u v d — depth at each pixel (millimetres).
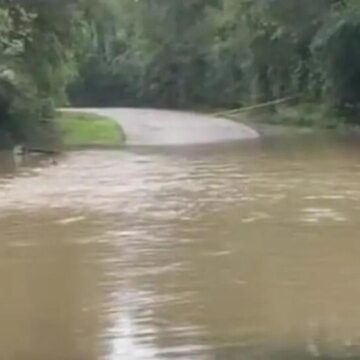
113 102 73188
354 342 8414
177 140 35625
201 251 12703
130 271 11531
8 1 30953
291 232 14055
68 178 21922
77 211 16578
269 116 47438
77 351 8305
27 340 8688
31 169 24188
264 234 13930
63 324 9211
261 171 22891
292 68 48062
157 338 8641
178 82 68312
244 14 47719
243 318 9305
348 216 15500
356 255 12258
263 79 52594
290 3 39656
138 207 16969
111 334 8828
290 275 11148
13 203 17719
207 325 9062
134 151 30062
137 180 21359
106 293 10430
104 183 20859
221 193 18781
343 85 40469
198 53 65688
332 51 39469
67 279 11148
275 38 46031
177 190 19406
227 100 61781
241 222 15102
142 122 46312
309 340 8500
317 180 20719
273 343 8414
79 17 34125
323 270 11422
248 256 12320
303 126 42594
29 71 33188
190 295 10258
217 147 31297
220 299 10086
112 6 63500
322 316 9344
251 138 36031
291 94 49125
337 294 10219
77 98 73500
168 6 67000
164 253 12617
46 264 12062
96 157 27750
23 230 14680
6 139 31500
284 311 9547
